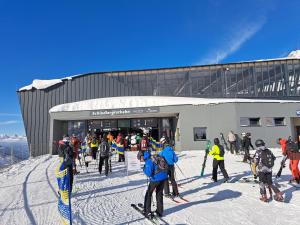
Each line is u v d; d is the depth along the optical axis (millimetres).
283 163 10578
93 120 29266
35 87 31797
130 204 7602
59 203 6500
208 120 24562
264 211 6695
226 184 9953
